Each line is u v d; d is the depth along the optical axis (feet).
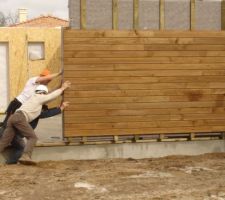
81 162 33.91
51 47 67.92
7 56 67.10
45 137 42.98
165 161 34.47
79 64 34.40
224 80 36.68
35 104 32.24
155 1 35.68
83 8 34.55
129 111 35.29
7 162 33.50
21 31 66.90
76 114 34.50
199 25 36.45
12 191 26.20
